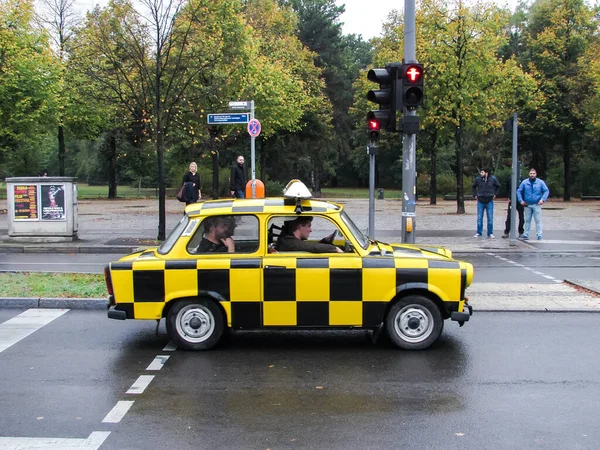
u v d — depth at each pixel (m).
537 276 12.06
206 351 6.96
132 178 65.56
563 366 6.37
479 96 27.88
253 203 7.00
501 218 26.38
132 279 6.79
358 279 6.71
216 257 6.79
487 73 27.77
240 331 7.83
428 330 6.90
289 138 50.22
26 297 9.22
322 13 58.84
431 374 6.12
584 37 40.47
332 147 60.25
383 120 10.18
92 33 19.31
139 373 6.18
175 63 17.95
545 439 4.58
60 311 8.96
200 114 20.62
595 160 48.47
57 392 5.63
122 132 45.72
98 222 24.34
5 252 16.28
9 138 31.36
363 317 6.76
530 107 38.12
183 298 6.88
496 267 13.34
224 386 5.79
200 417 5.02
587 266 13.45
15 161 58.22
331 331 7.84
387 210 32.62
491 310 8.88
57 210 17.34
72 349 7.05
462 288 6.78
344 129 62.41
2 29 27.88
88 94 19.44
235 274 6.73
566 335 7.59
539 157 48.78
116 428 4.80
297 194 6.84
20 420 4.97
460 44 26.86
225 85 21.39
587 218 26.20
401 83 10.09
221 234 6.87
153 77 18.45
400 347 6.93
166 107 18.17
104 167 57.97
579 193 48.75
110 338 7.52
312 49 58.00
